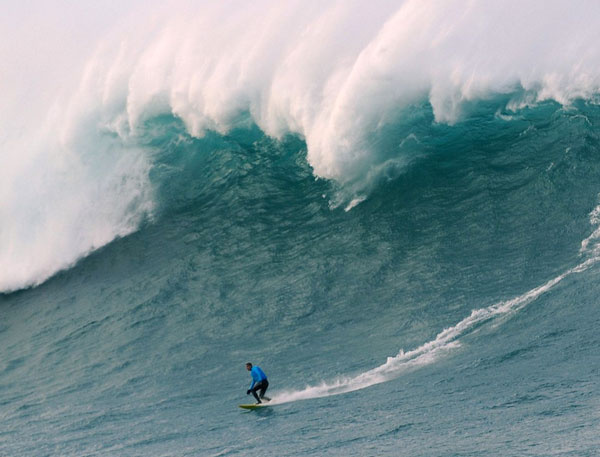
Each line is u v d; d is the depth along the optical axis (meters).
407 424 37.00
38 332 75.81
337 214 79.12
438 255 66.00
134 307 74.00
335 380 49.31
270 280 71.31
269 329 62.44
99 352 66.00
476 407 37.75
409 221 73.38
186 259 80.69
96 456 41.94
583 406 34.97
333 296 65.06
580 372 40.53
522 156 75.69
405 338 54.00
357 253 70.75
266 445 37.97
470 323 53.38
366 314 60.41
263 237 79.62
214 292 72.12
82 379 60.56
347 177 83.19
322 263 71.06
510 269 60.09
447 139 82.00
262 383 47.94
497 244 64.69
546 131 77.31
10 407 56.78
